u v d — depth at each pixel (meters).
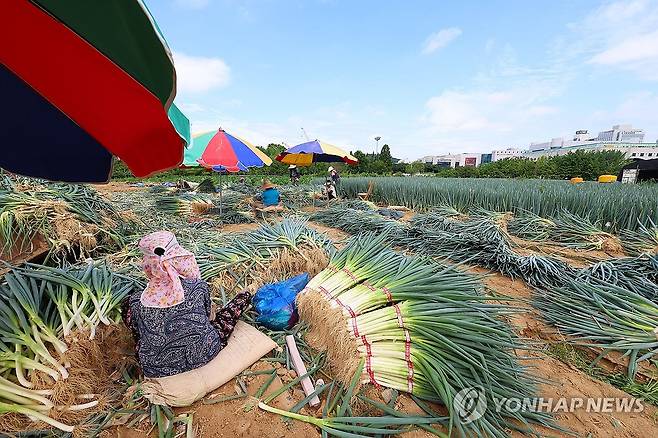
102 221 4.41
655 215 6.13
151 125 1.45
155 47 1.00
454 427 1.95
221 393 2.10
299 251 3.58
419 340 2.17
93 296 2.36
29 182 4.25
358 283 2.62
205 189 12.88
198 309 2.22
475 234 5.59
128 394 2.01
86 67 1.20
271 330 2.66
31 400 1.77
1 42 1.15
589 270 4.19
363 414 2.03
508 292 4.05
